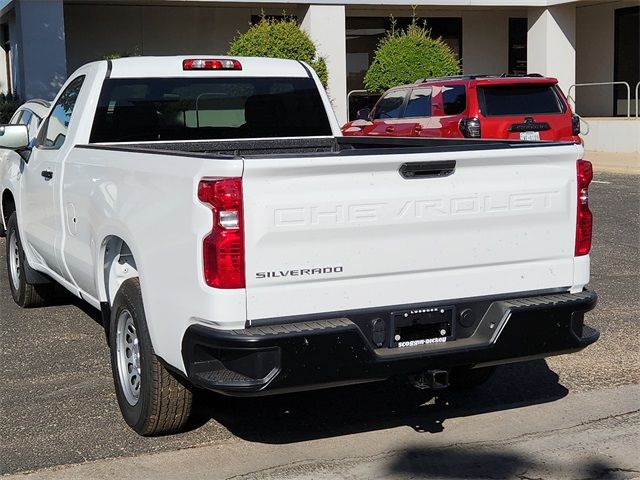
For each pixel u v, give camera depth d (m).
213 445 4.87
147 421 4.81
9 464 4.62
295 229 4.06
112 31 21.36
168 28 21.81
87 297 6.03
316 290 4.16
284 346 4.02
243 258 4.01
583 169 4.71
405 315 4.32
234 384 4.02
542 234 4.62
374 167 4.17
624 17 25.08
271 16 22.30
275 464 4.62
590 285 8.49
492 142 5.18
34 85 18.83
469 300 4.48
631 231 11.27
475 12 25.22
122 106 6.27
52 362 6.37
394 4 21.34
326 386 4.20
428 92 13.73
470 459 4.67
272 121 6.71
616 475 4.46
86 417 5.30
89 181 5.54
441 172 4.34
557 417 5.25
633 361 6.24
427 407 5.46
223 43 22.27
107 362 6.36
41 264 7.35
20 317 7.66
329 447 4.84
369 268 4.23
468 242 4.44
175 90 6.40
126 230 4.83
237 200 3.97
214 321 4.05
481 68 25.58
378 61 19.45
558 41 23.02
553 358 6.36
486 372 5.54
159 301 4.48
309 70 6.85
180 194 4.23
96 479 4.43
